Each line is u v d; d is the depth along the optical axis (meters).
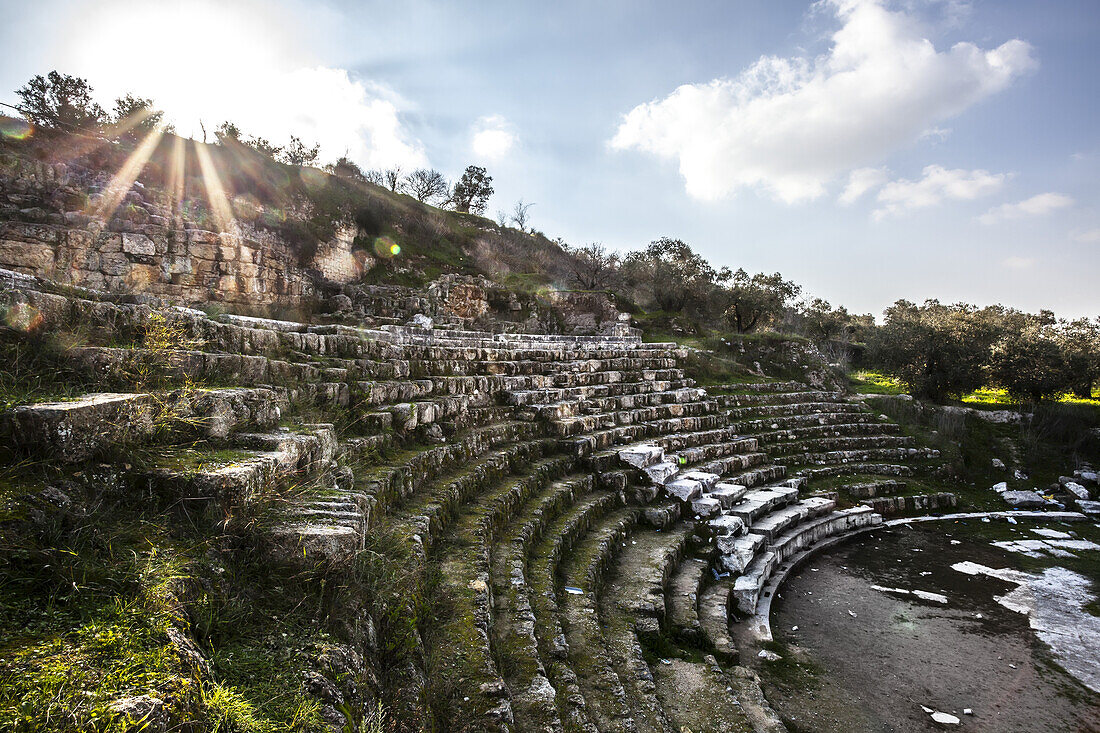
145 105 24.48
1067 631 9.91
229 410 4.83
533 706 4.45
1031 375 27.06
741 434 19.42
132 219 18.59
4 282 4.88
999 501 20.06
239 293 21.34
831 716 7.09
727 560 10.70
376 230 38.12
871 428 23.53
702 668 6.90
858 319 61.50
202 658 2.47
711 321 44.44
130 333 5.50
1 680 1.94
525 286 42.94
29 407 3.28
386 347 10.88
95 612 2.44
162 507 3.46
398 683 3.60
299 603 3.23
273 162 31.28
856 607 10.61
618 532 10.23
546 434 13.00
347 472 5.94
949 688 7.90
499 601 5.96
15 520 2.64
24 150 17.33
